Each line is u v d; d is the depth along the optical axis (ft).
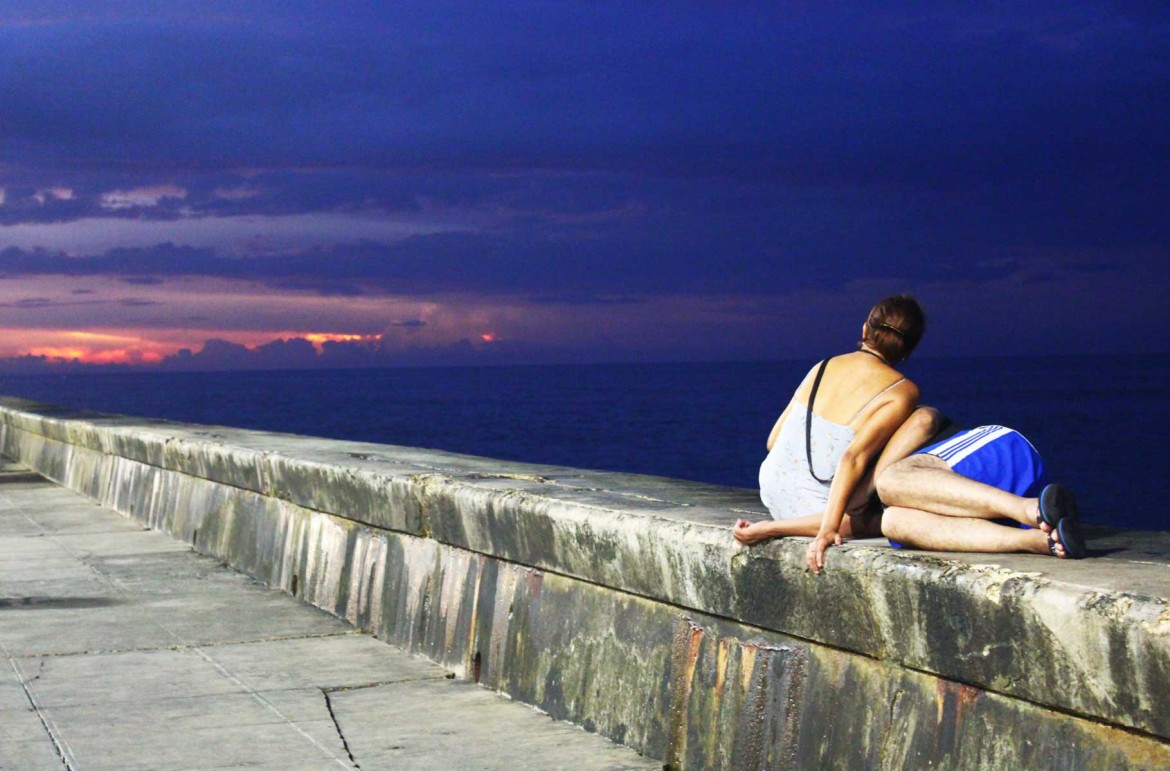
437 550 21.34
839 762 12.80
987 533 11.97
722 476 277.23
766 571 13.70
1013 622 10.61
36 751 15.87
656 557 15.48
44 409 62.49
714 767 14.62
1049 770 10.50
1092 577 10.46
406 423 510.17
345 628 23.44
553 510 17.58
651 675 15.92
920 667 11.85
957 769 11.39
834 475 13.80
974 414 493.36
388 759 15.66
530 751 15.99
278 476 27.43
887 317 14.24
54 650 21.54
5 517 40.57
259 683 19.48
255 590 27.22
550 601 18.15
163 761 15.48
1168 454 295.48
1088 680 10.00
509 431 436.76
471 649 19.88
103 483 43.86
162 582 28.19
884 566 11.98
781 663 13.79
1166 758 9.56
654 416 525.75
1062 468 266.98
